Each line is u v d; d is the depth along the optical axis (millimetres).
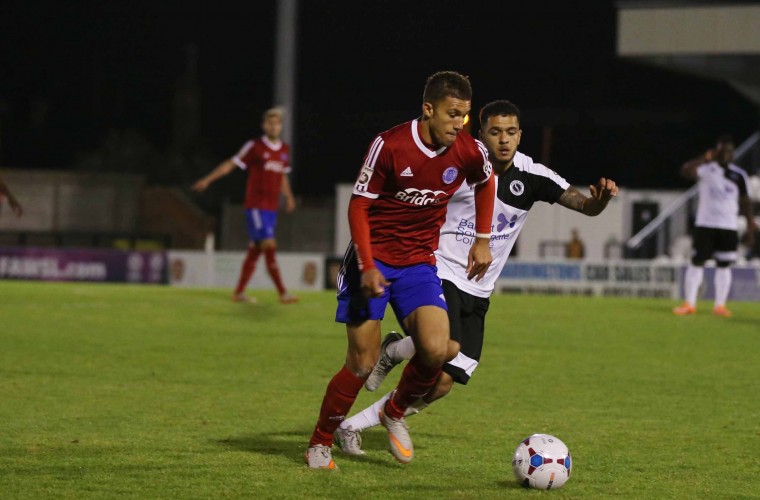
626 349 32562
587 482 15375
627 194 78375
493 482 15188
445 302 15828
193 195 112062
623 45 71125
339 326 37500
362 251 14898
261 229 45750
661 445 18266
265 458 16516
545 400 22969
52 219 81688
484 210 16156
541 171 17844
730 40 69250
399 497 14188
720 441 18672
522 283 62750
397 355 16906
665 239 71938
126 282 67562
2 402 21359
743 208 44969
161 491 14328
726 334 37281
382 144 14977
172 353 29719
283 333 35156
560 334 36656
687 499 14500
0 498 13859
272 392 23281
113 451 16812
